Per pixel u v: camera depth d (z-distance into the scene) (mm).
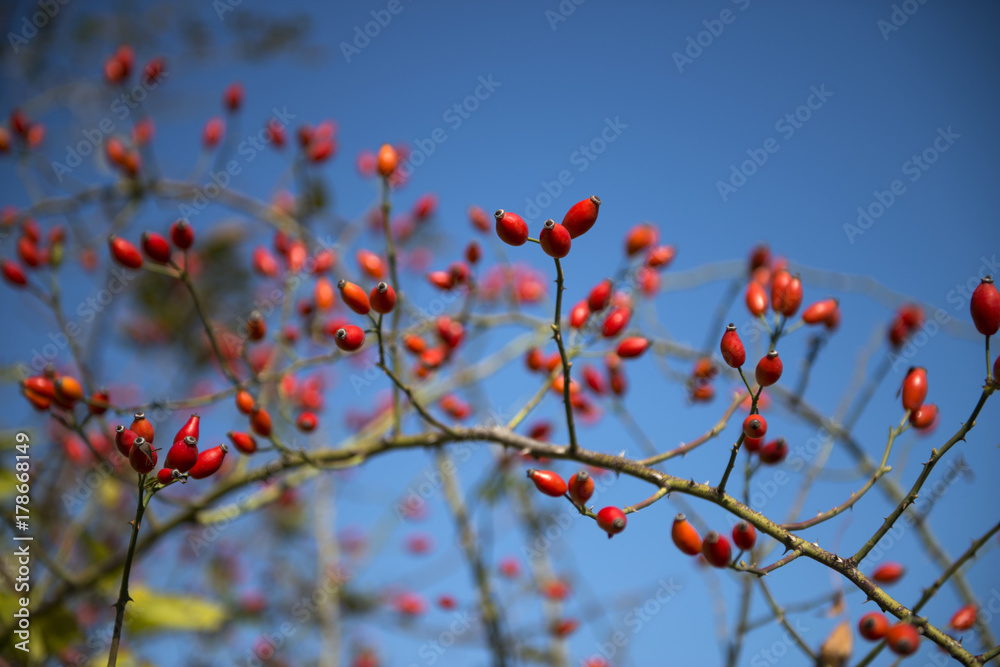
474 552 4652
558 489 2277
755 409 2164
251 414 2922
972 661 1959
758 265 3715
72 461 4230
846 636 2576
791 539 2139
